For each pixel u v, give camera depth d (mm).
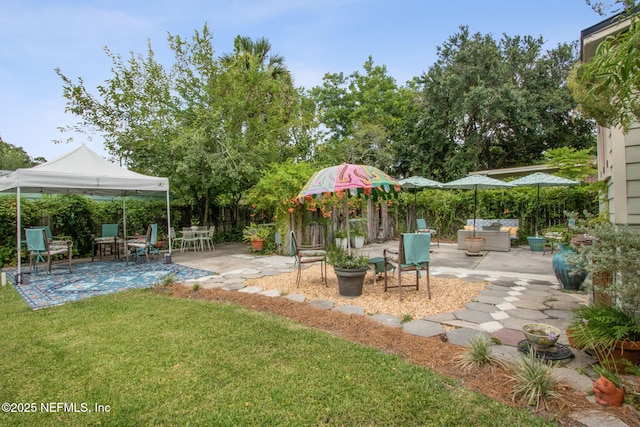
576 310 3107
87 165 7602
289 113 14594
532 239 9414
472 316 3906
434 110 18828
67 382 2629
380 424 2072
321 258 5523
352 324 3752
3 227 8289
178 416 2197
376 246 10750
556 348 2939
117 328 3758
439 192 13344
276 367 2805
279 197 9195
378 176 4699
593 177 8977
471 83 17938
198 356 3027
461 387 2438
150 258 9258
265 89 13008
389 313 4109
